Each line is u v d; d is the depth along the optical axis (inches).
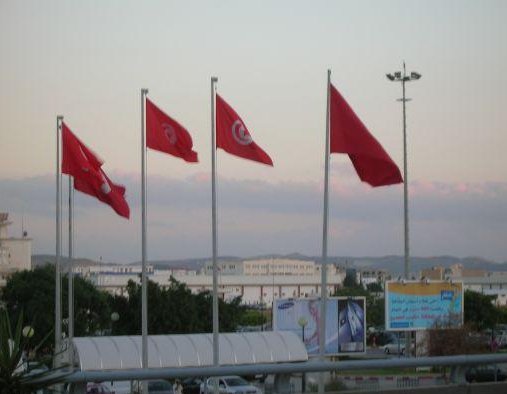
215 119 1369.3
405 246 3351.4
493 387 730.8
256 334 2411.4
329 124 1165.7
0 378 606.9
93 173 1524.4
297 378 682.8
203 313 3880.4
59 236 2080.5
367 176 1168.2
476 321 4621.1
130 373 612.7
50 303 3823.8
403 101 3353.8
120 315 3796.8
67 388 642.8
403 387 730.8
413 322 3169.3
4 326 628.4
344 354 3043.8
